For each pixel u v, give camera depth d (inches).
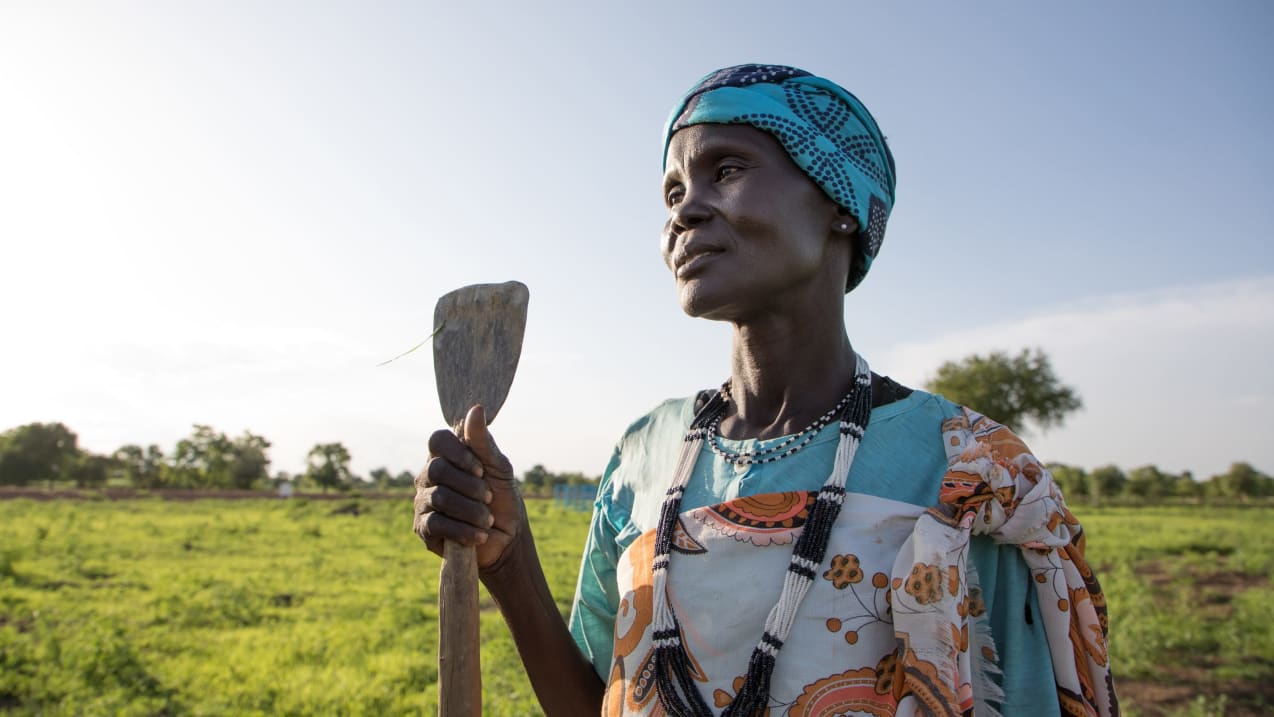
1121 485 2598.4
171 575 617.9
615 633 54.8
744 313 53.3
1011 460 49.0
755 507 50.5
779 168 51.7
